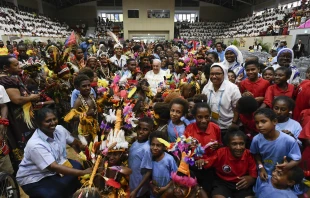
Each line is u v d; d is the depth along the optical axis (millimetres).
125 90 2771
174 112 2430
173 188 1935
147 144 2207
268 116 1967
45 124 2117
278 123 2379
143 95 3223
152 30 28781
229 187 2178
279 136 2029
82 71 3391
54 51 3814
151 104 3115
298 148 1970
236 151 2090
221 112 2656
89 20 32625
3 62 2789
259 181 2072
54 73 3773
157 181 2119
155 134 2111
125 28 28578
